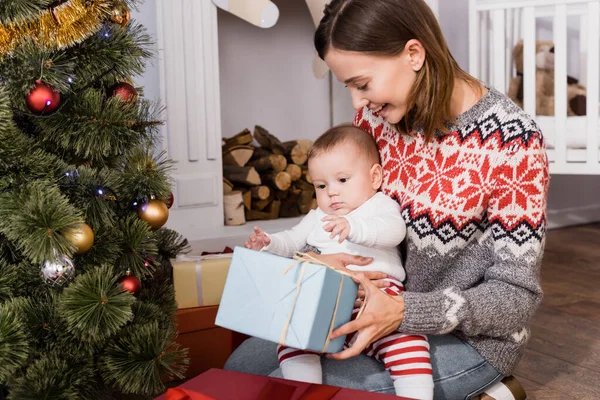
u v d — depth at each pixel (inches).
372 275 52.1
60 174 55.6
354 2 47.7
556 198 161.9
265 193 124.4
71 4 54.1
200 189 115.2
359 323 45.3
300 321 43.7
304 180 131.6
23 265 54.7
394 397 42.0
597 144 119.8
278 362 55.9
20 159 52.2
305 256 47.9
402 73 48.4
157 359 57.1
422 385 48.6
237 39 136.1
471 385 52.5
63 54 54.8
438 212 51.8
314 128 147.6
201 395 42.0
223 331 74.7
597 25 117.5
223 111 135.9
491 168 50.1
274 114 142.3
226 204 119.3
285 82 142.9
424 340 50.2
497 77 125.3
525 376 74.1
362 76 48.3
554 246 141.4
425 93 48.9
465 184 51.0
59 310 51.7
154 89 111.7
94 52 58.5
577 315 95.2
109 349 57.2
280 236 59.2
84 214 56.1
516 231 49.5
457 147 51.7
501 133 50.1
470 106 51.5
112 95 59.9
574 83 144.8
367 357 53.0
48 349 54.9
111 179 59.6
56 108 53.2
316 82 146.7
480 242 52.6
